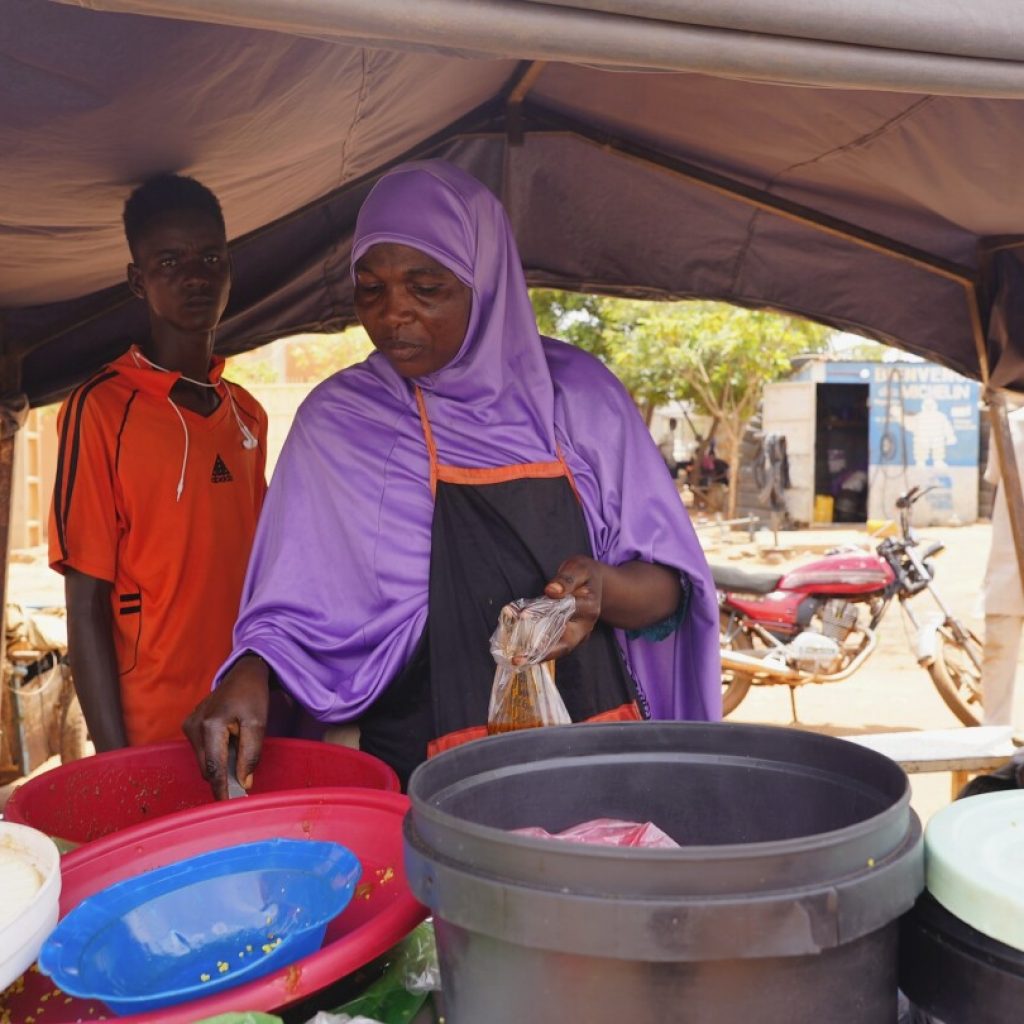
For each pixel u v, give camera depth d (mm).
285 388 16203
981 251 3508
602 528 1943
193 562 2480
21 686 4836
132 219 2424
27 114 1717
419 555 1864
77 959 930
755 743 1112
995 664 5273
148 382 2500
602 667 1896
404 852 872
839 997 772
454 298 1829
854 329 4055
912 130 2607
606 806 1132
